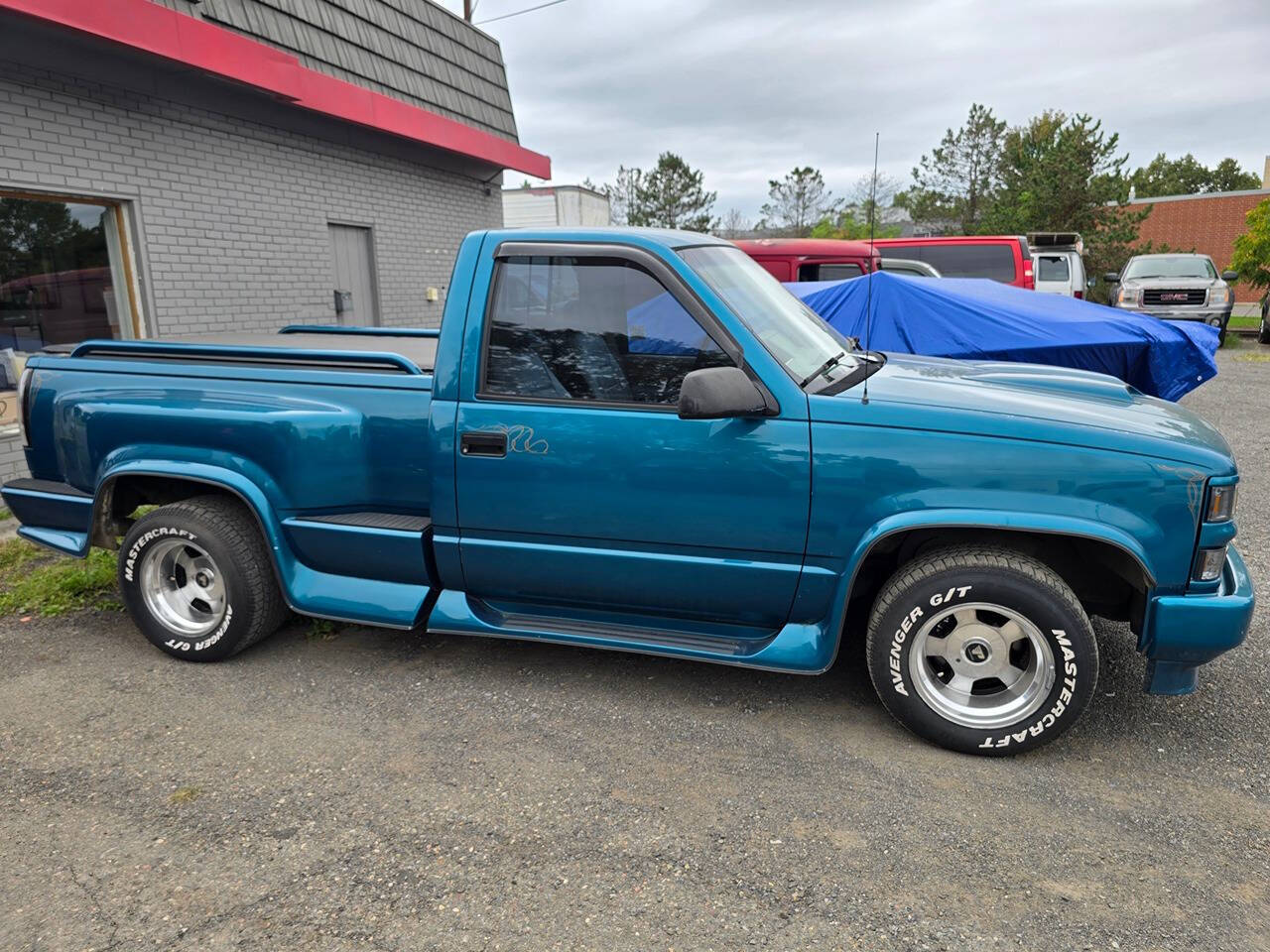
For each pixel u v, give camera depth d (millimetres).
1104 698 3643
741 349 3236
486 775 3094
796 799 2945
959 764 3168
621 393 3373
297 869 2607
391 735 3373
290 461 3721
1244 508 6449
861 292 6926
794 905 2445
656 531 3350
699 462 3246
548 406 3420
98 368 4117
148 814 2875
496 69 12148
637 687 3764
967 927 2361
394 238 10242
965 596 3092
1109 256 25719
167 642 3992
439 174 10992
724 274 3572
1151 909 2424
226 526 3840
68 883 2547
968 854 2664
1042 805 2910
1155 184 64938
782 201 51844
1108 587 3445
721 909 2432
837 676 3869
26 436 4211
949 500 3072
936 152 40469
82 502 4098
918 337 6672
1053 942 2307
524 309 3461
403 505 3805
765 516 3227
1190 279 17953
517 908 2439
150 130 7035
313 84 7906
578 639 3559
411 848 2699
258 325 8289
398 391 3709
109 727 3434
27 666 3977
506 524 3518
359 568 3836
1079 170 25438
